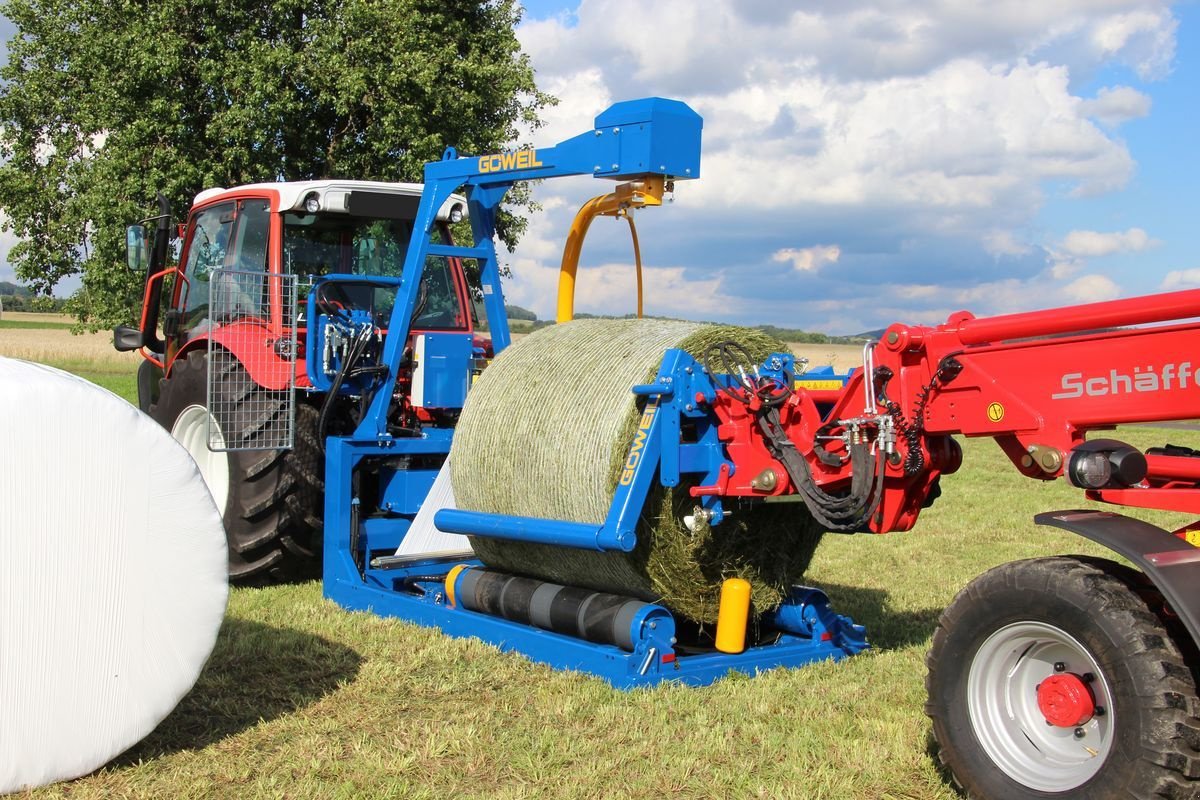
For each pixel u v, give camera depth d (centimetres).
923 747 376
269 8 1750
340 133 1830
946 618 335
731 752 368
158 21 1670
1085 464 308
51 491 320
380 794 327
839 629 505
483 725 390
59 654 325
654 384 438
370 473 636
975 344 367
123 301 1739
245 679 441
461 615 518
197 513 350
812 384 449
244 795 327
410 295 606
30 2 2044
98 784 332
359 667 460
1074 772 301
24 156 2100
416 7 1795
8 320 6781
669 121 504
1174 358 317
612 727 391
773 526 482
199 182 1692
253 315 648
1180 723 274
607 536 433
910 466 388
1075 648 299
